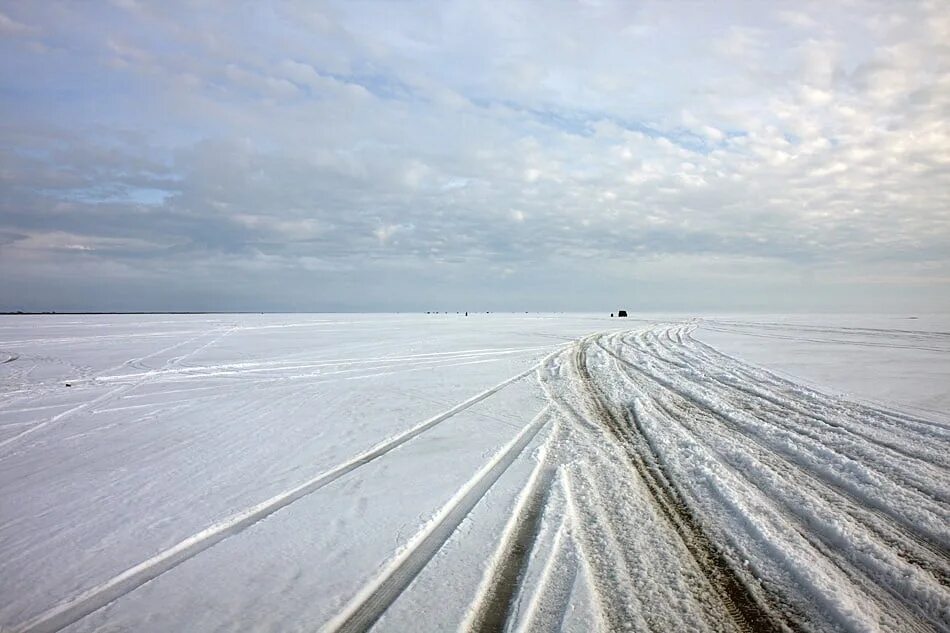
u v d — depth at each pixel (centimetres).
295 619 311
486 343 2238
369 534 425
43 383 1245
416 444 693
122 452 674
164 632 299
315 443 704
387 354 1816
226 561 383
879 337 2428
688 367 1422
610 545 399
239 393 1094
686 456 624
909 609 318
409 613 313
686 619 308
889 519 442
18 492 532
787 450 645
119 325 3888
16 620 312
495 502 489
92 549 404
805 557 378
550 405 942
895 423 780
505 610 319
